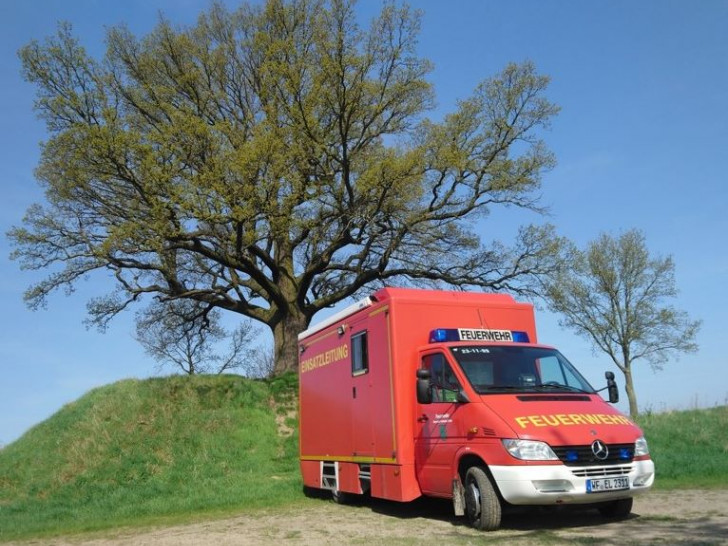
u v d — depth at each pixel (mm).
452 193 24406
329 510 12102
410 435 10023
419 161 21766
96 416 20062
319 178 22578
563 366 10047
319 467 13305
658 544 7008
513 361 9719
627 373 33531
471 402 8891
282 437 19875
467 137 23766
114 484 16344
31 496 16125
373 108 23234
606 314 33594
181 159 20500
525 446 8047
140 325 28859
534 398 8922
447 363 9602
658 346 33156
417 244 25094
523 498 7945
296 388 22688
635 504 10383
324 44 21438
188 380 22547
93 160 20078
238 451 18359
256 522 11195
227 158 20250
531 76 23484
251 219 20703
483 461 8492
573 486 7988
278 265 26984
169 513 13328
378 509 11664
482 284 25562
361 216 22844
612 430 8484
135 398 21031
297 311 26453
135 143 19688
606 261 33812
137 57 24250
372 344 10992
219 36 26328
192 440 18656
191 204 19656
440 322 10578
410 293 10594
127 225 19875
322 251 25188
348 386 11953
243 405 21188
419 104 24891
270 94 22844
